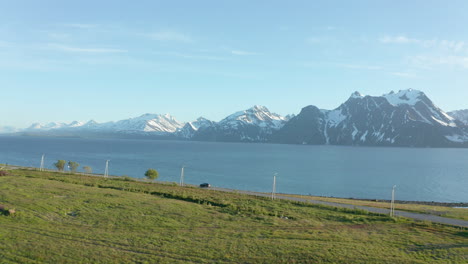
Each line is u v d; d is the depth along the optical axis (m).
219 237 43.56
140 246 38.34
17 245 36.03
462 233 52.66
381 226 55.41
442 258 39.78
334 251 39.81
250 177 171.62
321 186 150.00
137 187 82.19
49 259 33.22
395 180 174.88
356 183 161.50
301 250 39.56
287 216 58.84
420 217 65.69
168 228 46.38
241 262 35.47
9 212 46.75
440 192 141.00
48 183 76.12
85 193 65.62
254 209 61.97
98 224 46.28
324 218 59.16
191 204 63.31
